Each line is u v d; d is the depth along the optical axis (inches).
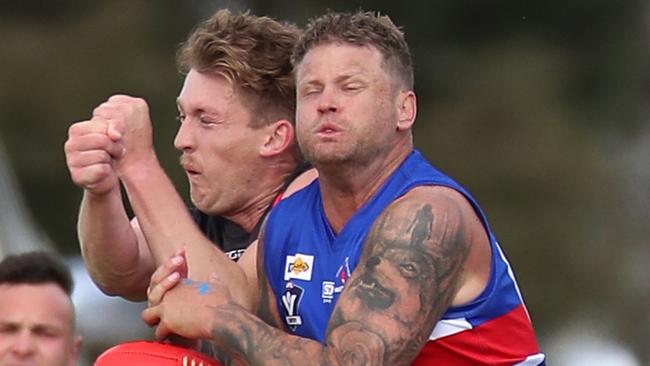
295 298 723.4
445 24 3486.7
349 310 661.9
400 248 670.5
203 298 689.6
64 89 3312.0
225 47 814.5
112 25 3371.1
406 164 712.4
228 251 837.8
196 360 697.0
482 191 3223.4
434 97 3403.1
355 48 697.0
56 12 3516.2
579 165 3267.7
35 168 3282.5
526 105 3331.7
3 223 1706.4
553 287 3159.5
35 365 798.5
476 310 692.7
